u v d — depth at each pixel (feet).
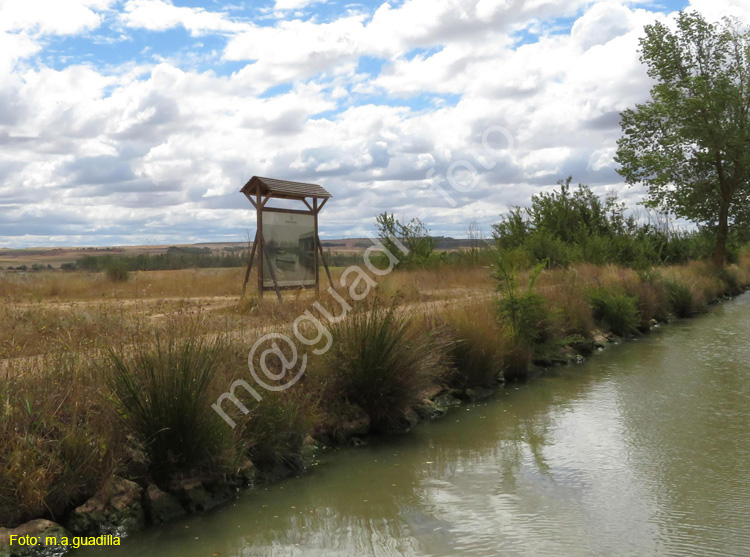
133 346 19.25
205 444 17.39
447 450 21.85
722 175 98.73
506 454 21.31
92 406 16.94
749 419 24.73
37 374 17.44
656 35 101.60
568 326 41.34
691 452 21.01
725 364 35.99
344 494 17.94
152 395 17.04
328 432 22.50
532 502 17.12
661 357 38.86
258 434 19.30
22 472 14.47
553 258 75.87
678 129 99.50
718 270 88.74
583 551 14.16
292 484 18.80
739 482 18.24
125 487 16.11
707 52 99.55
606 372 34.73
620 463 20.12
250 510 16.87
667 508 16.51
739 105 97.55
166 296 53.67
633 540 14.69
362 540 15.01
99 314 29.81
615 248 84.64
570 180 98.37
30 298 46.44
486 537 14.99
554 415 26.17
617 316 47.32
